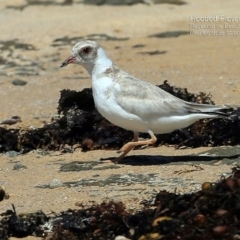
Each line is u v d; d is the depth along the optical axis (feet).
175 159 43.19
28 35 85.46
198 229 31.07
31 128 51.42
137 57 75.05
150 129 41.91
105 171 41.42
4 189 38.42
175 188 36.06
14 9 99.66
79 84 65.92
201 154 44.01
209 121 47.16
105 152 46.62
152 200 35.12
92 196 37.01
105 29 87.30
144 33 84.99
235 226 31.50
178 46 78.64
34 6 100.83
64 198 37.06
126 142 47.88
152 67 70.49
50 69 72.49
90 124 49.21
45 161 45.42
